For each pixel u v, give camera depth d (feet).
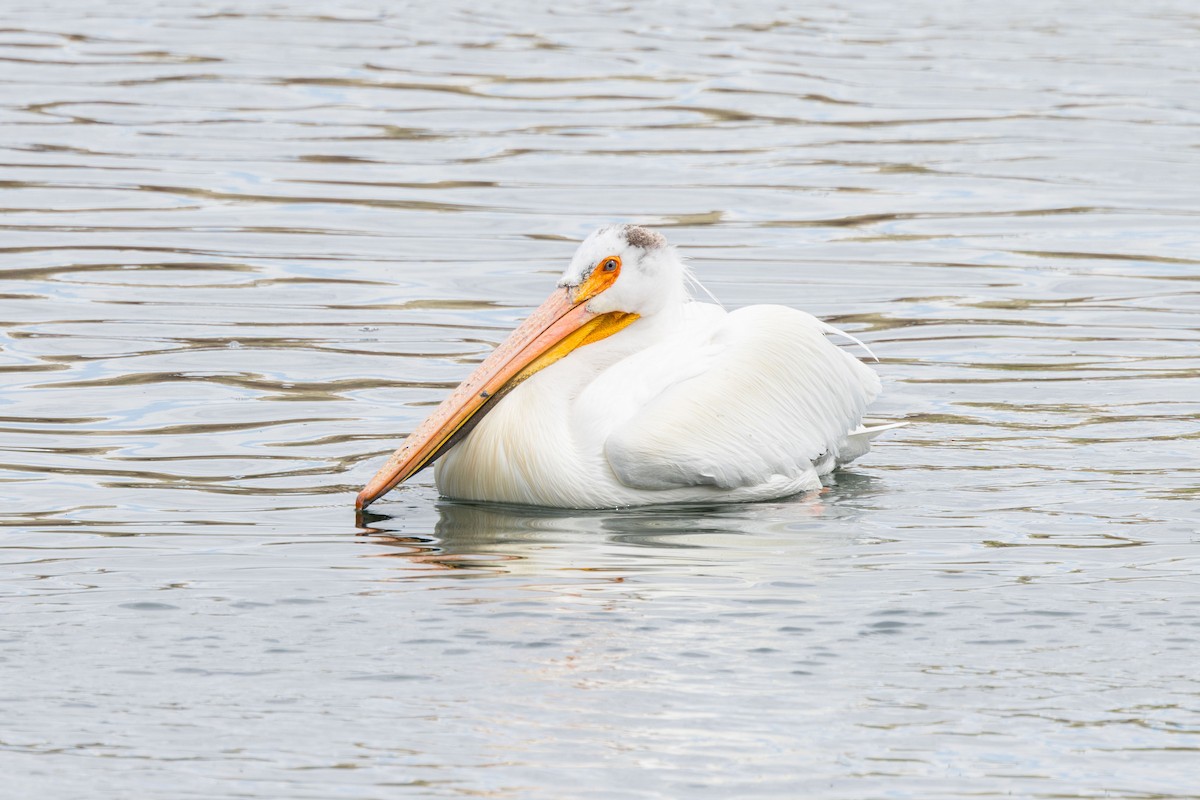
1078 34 116.98
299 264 65.51
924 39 114.62
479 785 25.93
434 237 69.77
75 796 25.50
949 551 37.22
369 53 105.40
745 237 70.13
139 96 92.84
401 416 48.57
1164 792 25.84
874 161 83.30
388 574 35.47
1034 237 70.79
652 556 36.99
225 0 122.62
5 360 52.80
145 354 53.98
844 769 26.48
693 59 106.22
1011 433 47.42
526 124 89.40
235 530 38.86
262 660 30.45
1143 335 57.31
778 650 30.94
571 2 127.03
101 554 36.68
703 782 26.05
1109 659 30.60
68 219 70.59
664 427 41.55
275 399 49.90
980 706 28.71
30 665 30.12
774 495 42.73
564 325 44.16
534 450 41.96
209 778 26.05
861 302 61.46
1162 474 43.37
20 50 102.68
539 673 29.86
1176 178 80.64
